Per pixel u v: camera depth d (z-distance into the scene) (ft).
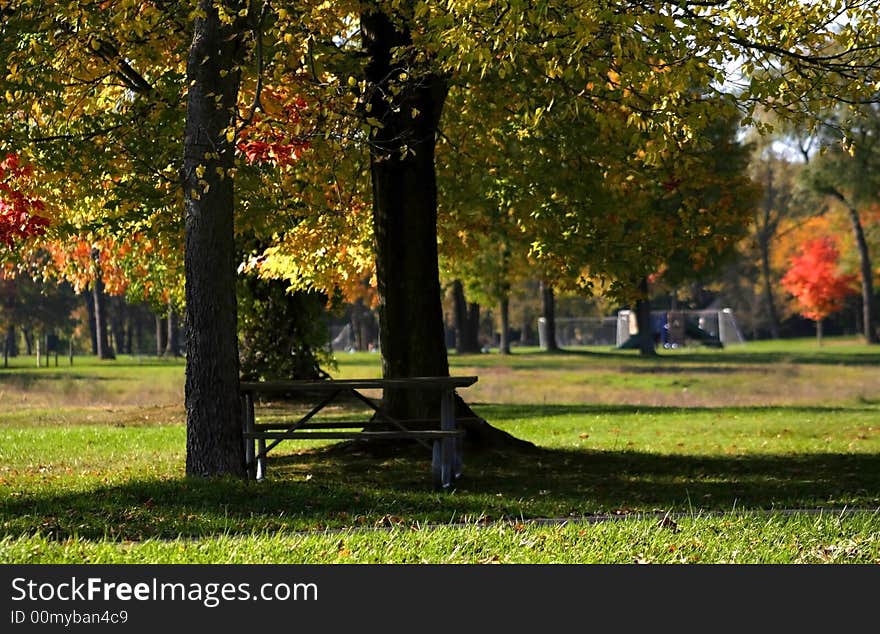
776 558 32.50
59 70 51.47
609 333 354.33
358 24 61.93
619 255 65.36
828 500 46.39
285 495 44.73
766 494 48.16
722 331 331.16
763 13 44.14
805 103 45.60
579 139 60.70
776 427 83.97
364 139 49.60
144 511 40.93
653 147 43.37
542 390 150.00
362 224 68.74
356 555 32.48
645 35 40.45
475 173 67.51
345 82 54.44
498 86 59.47
